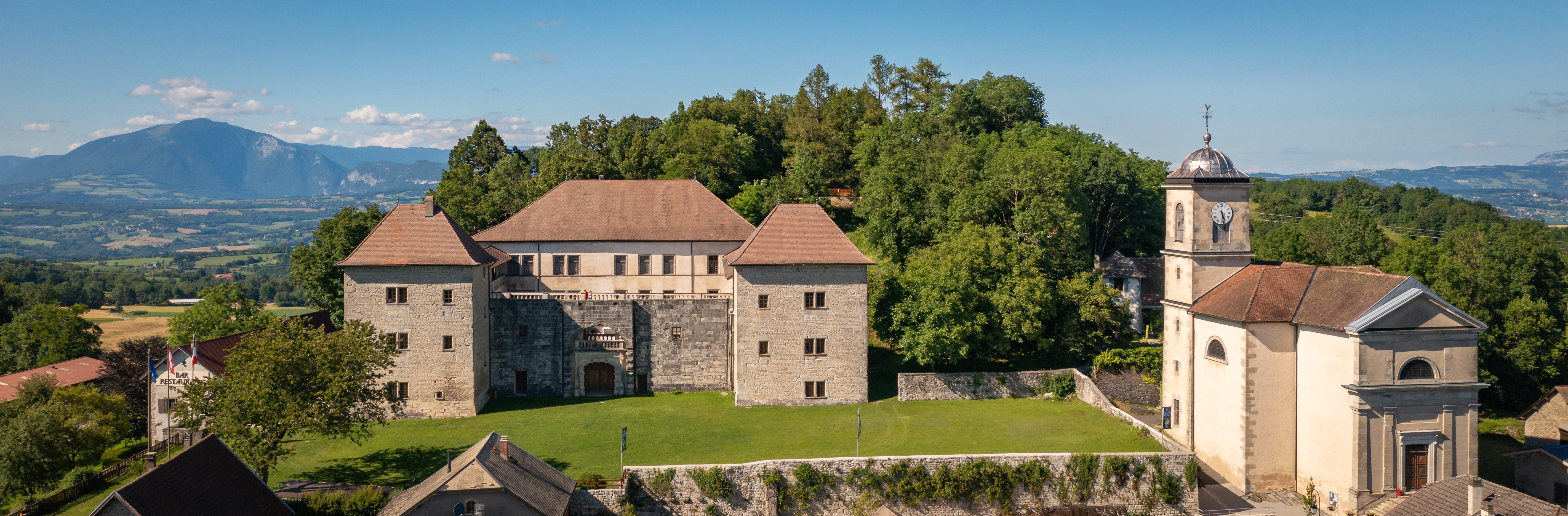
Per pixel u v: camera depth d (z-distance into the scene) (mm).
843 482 49594
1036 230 76750
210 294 87938
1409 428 45156
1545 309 70125
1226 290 52531
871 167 108562
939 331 63625
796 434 57156
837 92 147875
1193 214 53656
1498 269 71125
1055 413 61719
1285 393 49375
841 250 64438
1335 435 46406
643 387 68125
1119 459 49875
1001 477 49844
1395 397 44906
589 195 79125
